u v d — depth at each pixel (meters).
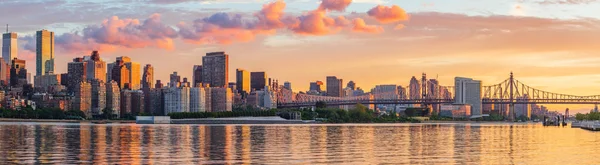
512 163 97.88
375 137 176.88
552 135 199.12
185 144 139.00
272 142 148.00
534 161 101.00
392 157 106.88
